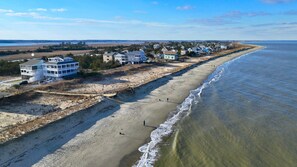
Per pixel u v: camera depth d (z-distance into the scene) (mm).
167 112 45844
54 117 38219
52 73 70375
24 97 50938
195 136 34000
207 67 107812
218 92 59969
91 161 28375
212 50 197375
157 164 27391
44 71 71312
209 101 52000
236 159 27391
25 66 70688
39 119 37562
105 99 49281
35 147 30641
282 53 191500
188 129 36656
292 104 48281
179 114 44500
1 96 49062
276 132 34719
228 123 38531
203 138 33250
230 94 57562
